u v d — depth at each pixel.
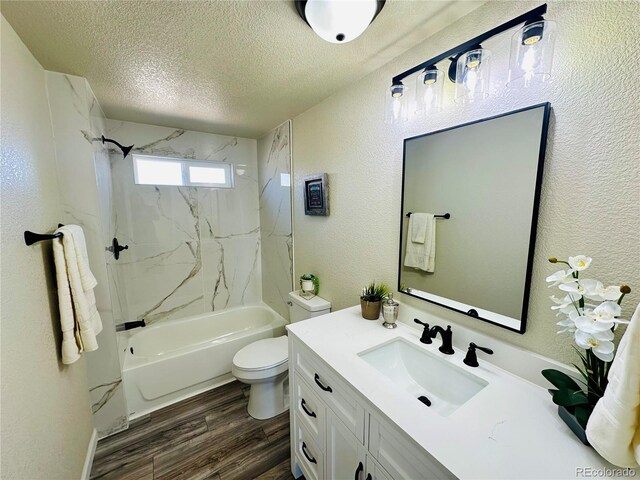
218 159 2.81
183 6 1.00
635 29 0.71
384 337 1.30
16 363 0.92
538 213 0.92
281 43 1.24
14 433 0.88
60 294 1.21
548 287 0.91
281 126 2.44
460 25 1.09
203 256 2.83
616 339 0.78
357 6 0.95
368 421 0.91
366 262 1.66
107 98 1.83
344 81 1.62
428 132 1.25
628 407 0.57
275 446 1.70
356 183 1.68
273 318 2.81
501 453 0.70
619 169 0.75
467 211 1.12
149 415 1.97
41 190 1.28
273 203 2.74
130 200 2.42
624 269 0.76
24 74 1.19
